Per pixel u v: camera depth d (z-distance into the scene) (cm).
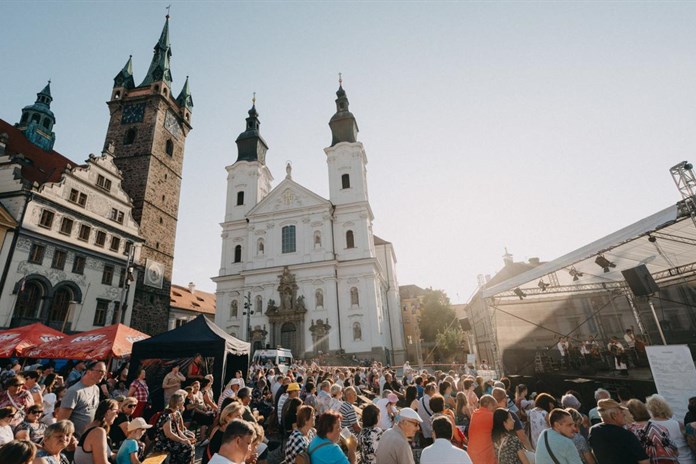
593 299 2548
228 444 333
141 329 3616
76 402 640
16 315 2448
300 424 525
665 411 566
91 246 3081
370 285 4400
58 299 2778
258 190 5456
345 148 5325
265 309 4444
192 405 983
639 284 1321
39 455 421
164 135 4553
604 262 1552
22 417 663
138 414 923
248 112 6084
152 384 1280
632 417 589
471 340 5156
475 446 568
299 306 4269
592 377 1536
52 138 4350
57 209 2812
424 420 793
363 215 4822
